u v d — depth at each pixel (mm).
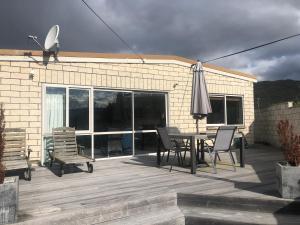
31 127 8766
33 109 8805
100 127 10086
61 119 9289
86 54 9680
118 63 10398
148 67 11125
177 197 5676
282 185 5082
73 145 8656
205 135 7758
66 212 4617
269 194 5391
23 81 8672
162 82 11484
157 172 7832
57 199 5344
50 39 8859
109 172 7910
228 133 7699
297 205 4922
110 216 4918
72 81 9445
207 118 13055
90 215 4754
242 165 8422
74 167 8625
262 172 7625
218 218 4891
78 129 9602
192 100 8781
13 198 4277
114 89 10398
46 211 4688
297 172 5008
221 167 8445
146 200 5297
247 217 4879
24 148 7711
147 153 11219
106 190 5957
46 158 8992
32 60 8789
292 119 12570
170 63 11703
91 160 7754
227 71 13672
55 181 6863
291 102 12820
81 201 5184
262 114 15062
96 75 9922
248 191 5656
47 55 9023
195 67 8891
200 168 8312
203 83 8781
